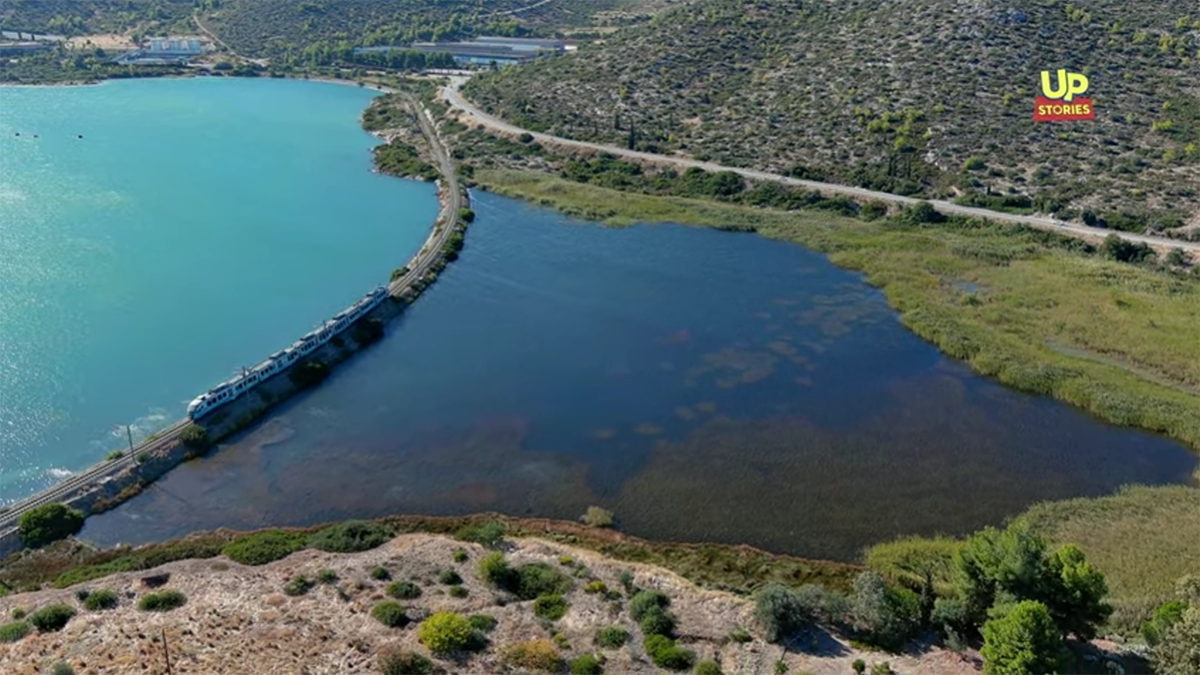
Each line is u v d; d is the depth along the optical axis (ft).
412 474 223.51
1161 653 146.00
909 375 281.54
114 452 225.35
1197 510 212.43
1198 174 414.62
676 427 247.70
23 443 234.17
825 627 168.35
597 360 286.25
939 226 409.08
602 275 358.64
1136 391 265.13
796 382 275.18
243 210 430.20
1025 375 274.98
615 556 193.26
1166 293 331.98
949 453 238.48
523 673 152.46
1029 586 156.66
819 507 213.87
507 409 254.88
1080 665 153.07
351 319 299.79
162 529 201.46
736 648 161.99
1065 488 224.33
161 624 159.84
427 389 265.54
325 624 162.20
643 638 163.84
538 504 212.64
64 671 142.51
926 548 196.85
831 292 346.13
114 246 376.48
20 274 342.03
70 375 269.03
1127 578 185.98
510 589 177.47
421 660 151.23
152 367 275.80
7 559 188.34
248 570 181.06
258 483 218.79
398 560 185.68
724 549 197.36
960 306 328.08
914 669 156.66
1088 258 367.04
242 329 304.71
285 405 254.27
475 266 364.17
